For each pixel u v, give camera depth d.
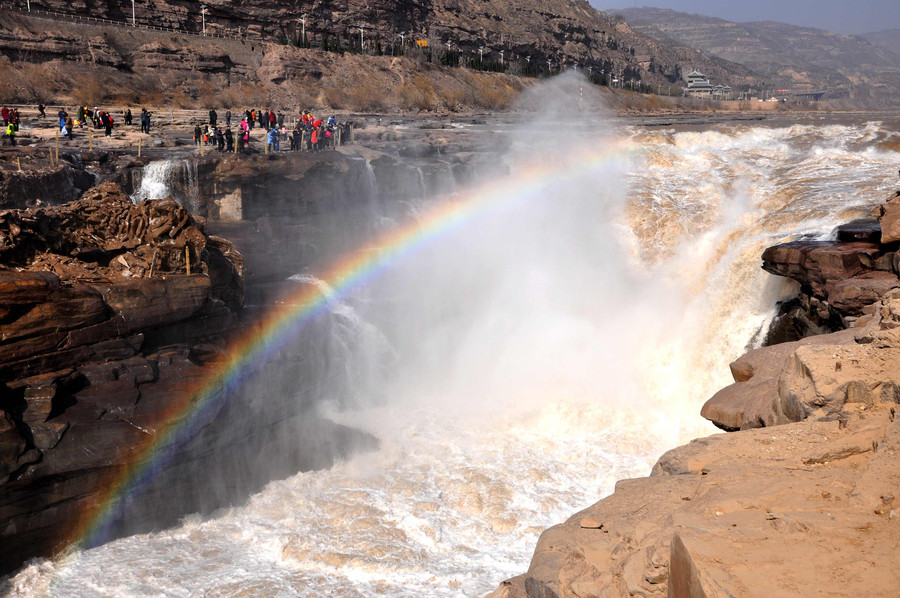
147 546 16.34
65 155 26.00
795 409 9.34
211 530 17.20
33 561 15.21
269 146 33.66
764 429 8.75
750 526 6.01
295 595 14.66
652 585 6.06
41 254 17.56
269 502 18.19
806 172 36.59
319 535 16.78
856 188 31.78
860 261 18.84
